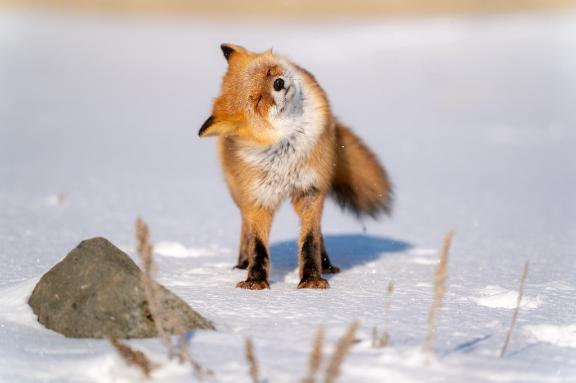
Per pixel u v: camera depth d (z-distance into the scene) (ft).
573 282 34.14
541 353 22.45
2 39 206.49
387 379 19.63
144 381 19.62
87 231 47.65
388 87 148.87
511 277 35.14
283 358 21.17
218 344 22.49
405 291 31.42
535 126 111.86
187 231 49.93
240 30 224.33
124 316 23.49
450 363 21.06
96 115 125.08
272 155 33.50
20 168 78.64
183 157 92.17
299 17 255.29
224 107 33.76
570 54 173.47
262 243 33.76
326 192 35.35
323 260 36.52
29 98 138.10
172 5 284.82
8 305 26.22
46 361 21.06
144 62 183.52
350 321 25.46
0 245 41.09
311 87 34.65
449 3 266.36
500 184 74.59
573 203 63.67
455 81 152.66
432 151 95.71
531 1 261.65
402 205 64.13
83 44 204.74
